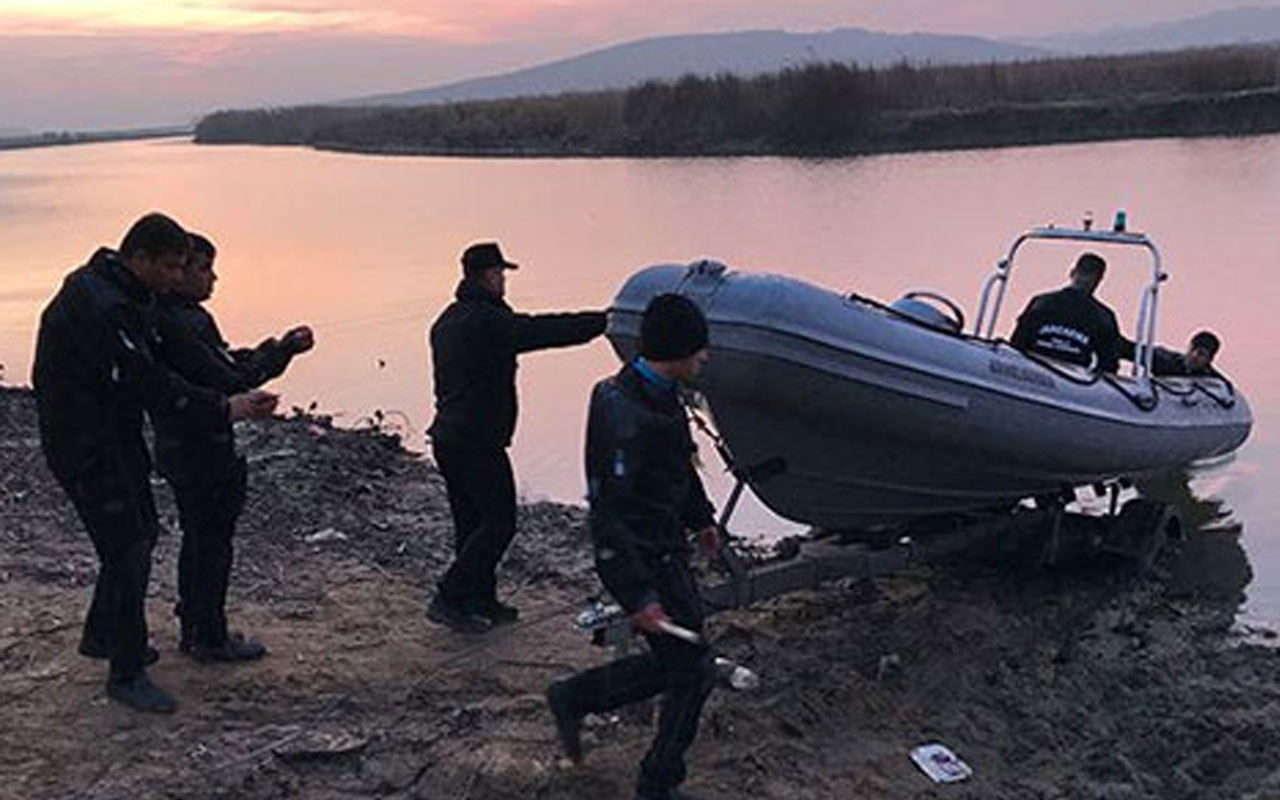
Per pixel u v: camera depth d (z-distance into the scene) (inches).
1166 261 652.7
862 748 195.5
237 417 189.0
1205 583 274.4
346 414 412.2
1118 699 220.7
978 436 232.4
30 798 170.9
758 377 210.8
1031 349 279.6
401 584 249.4
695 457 175.2
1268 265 626.8
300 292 642.2
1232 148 1352.1
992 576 271.1
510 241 827.4
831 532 247.0
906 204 970.1
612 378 168.4
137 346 179.3
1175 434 282.7
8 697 195.6
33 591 237.8
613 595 163.3
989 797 184.7
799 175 1291.8
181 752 182.4
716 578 239.8
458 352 213.6
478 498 219.1
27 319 593.9
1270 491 331.6
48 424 183.0
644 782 169.6
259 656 211.5
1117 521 275.4
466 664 212.8
